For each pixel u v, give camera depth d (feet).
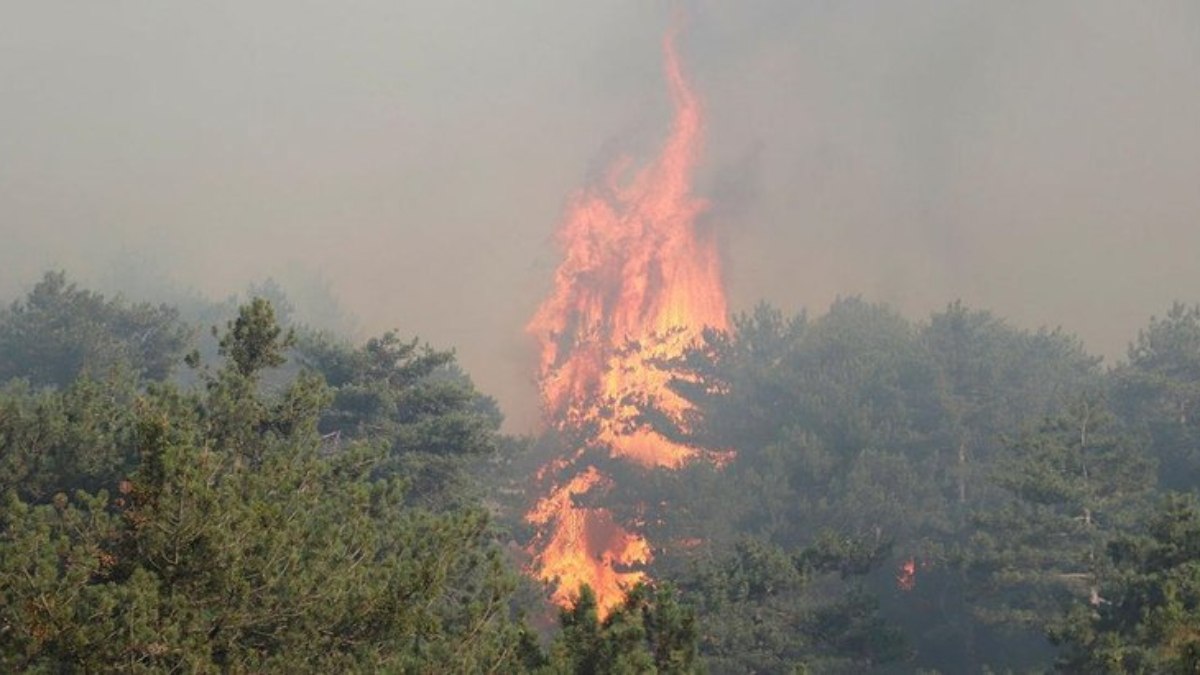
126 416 96.63
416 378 194.49
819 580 201.77
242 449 95.81
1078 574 175.73
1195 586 102.78
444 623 87.45
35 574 64.64
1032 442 184.03
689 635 81.82
